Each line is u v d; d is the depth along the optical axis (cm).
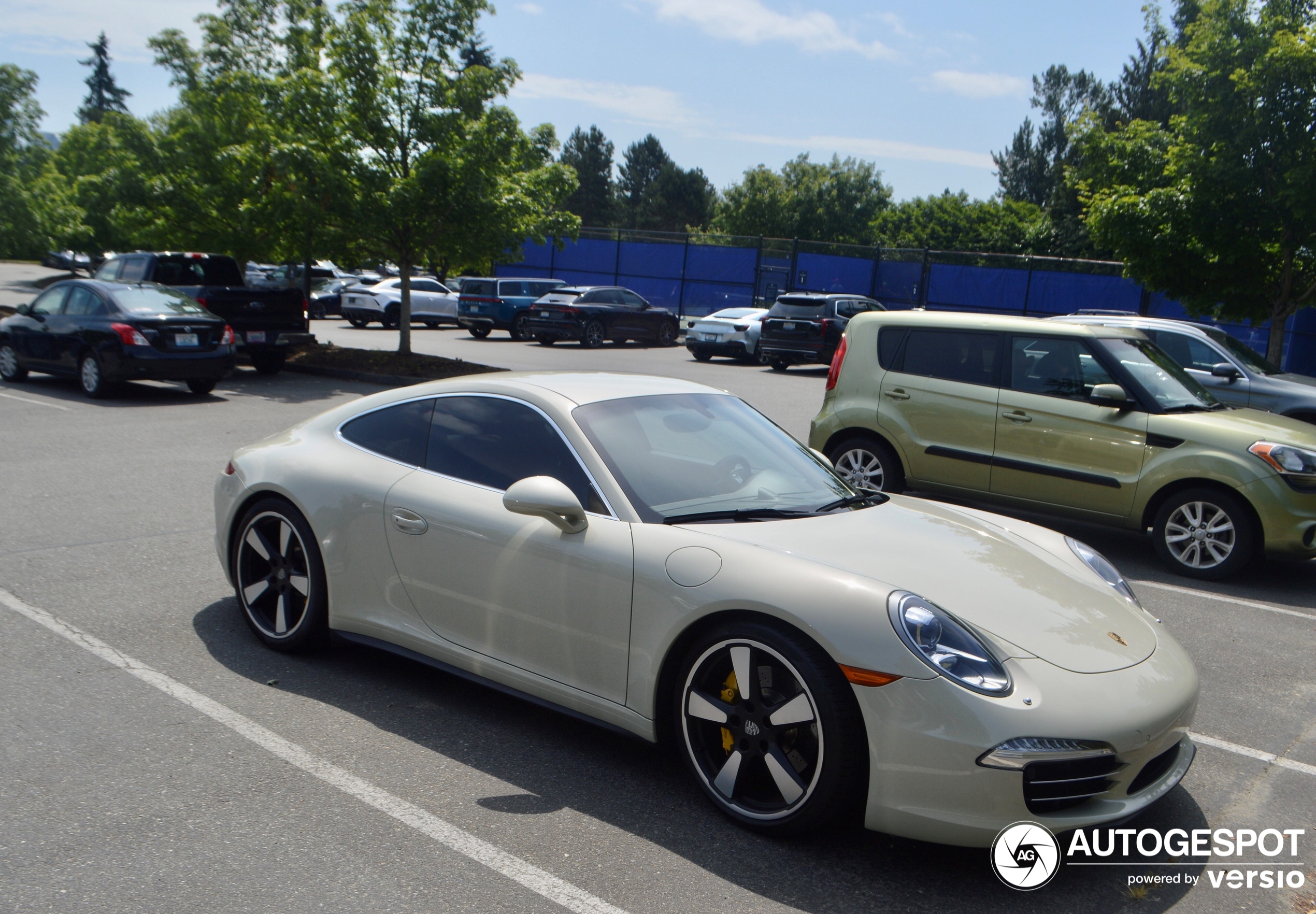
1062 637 294
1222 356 1008
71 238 2625
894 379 762
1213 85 1303
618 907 257
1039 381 704
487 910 253
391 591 387
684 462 363
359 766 331
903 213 6419
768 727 293
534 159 1706
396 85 1510
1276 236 1313
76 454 884
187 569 552
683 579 306
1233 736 398
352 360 1670
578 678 334
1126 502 668
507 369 1766
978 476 723
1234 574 646
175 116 1775
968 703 264
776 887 270
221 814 295
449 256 1638
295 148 1459
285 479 417
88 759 326
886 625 275
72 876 260
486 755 344
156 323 1248
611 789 323
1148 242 1390
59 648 424
